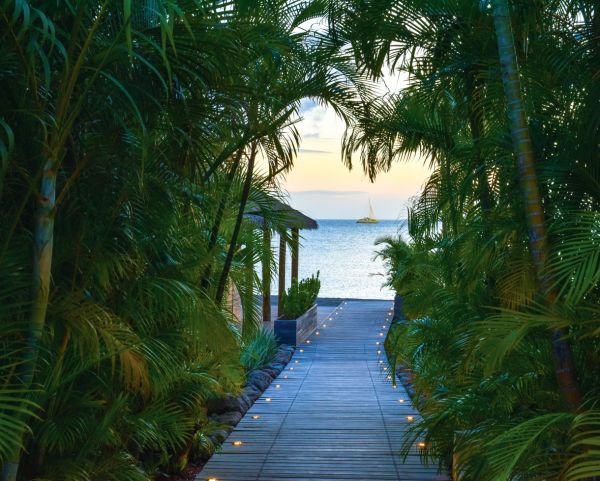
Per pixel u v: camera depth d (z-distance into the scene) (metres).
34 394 2.88
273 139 4.84
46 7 2.58
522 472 2.99
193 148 3.34
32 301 2.64
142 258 3.58
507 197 3.46
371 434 6.59
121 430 3.79
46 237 2.66
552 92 3.43
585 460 2.79
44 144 2.59
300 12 5.43
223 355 4.87
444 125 5.34
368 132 5.63
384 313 17.39
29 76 2.54
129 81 2.89
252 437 6.50
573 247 2.63
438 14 4.15
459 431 3.87
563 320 2.74
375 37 4.46
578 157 3.10
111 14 2.84
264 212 5.81
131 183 3.24
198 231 4.61
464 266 4.28
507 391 3.46
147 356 3.24
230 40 3.03
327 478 5.21
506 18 3.13
